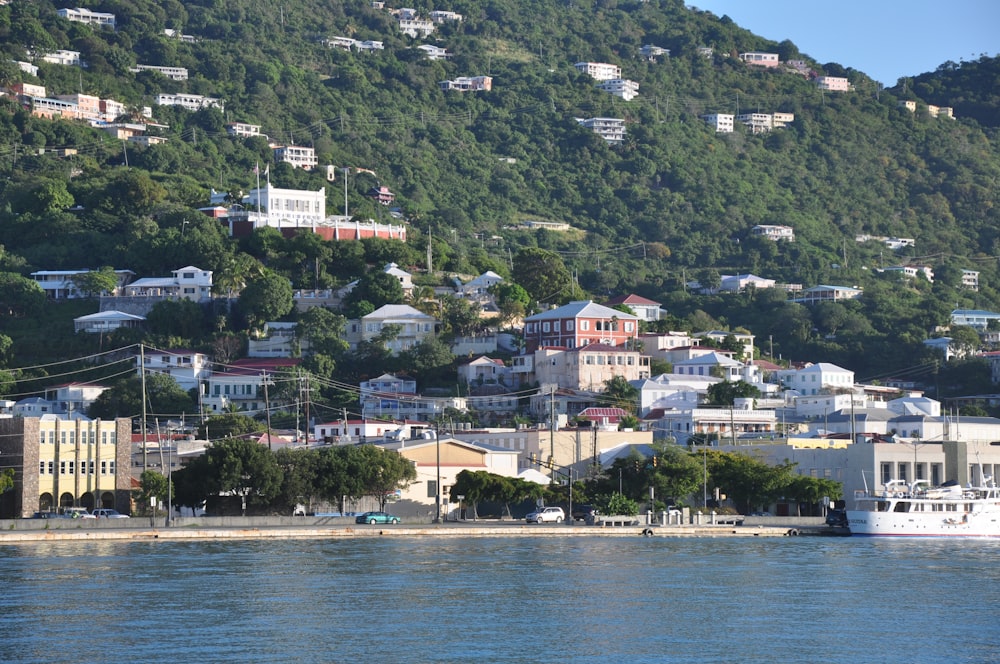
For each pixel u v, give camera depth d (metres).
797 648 183.50
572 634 190.38
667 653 179.50
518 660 174.38
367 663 171.75
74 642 181.12
